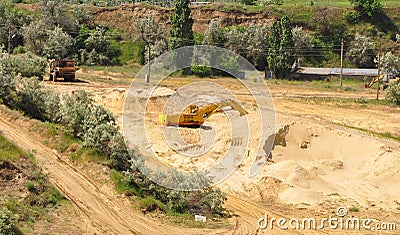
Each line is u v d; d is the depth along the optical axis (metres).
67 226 18.25
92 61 70.75
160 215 20.34
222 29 76.19
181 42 68.81
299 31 73.94
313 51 75.38
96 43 73.06
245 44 71.56
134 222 19.36
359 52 74.44
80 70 64.62
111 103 39.97
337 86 61.25
